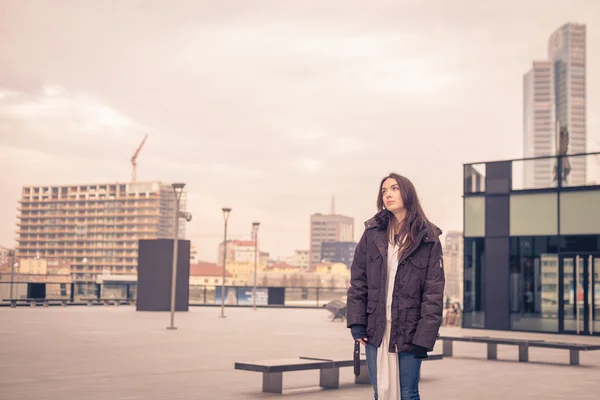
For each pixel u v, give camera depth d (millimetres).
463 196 26734
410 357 4309
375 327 4352
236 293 48469
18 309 36000
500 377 11359
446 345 15383
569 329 23875
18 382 9891
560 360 14820
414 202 4465
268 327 24578
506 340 14234
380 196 4582
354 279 4516
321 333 21750
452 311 29781
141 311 34906
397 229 4465
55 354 13953
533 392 9602
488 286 25766
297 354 14484
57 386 9500
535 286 24828
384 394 4312
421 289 4355
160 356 13805
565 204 24469
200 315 32531
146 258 35312
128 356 13727
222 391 9266
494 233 25844
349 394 9148
